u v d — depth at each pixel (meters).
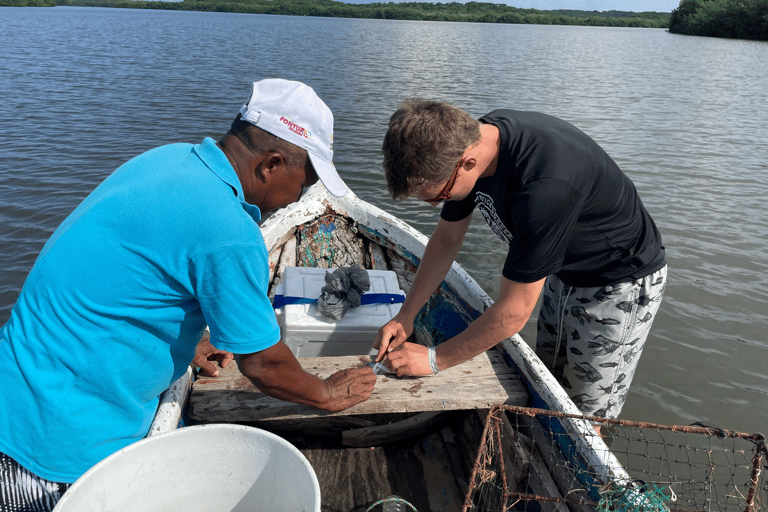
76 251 1.19
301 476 1.20
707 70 25.61
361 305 2.58
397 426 2.38
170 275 1.20
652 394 3.59
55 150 8.23
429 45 38.91
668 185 7.74
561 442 1.89
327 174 1.36
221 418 1.85
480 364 2.16
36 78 14.96
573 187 1.60
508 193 1.66
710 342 4.16
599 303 2.17
